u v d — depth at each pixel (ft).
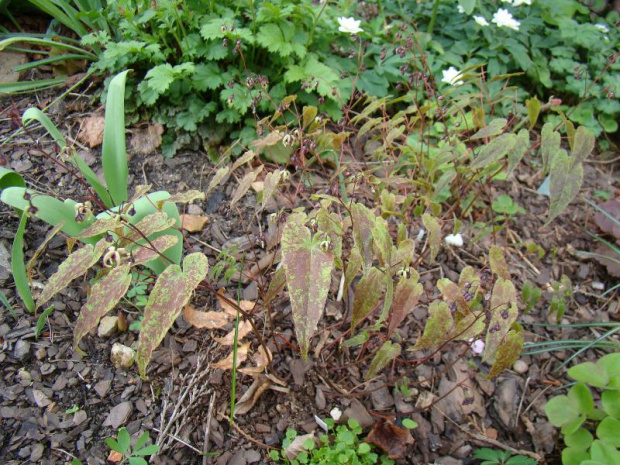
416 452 1.50
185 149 2.13
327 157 2.13
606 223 2.13
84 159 2.06
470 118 2.17
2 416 1.39
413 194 1.86
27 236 1.76
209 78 2.01
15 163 1.97
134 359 1.54
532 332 1.86
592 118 2.59
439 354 1.71
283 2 2.14
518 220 2.25
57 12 2.21
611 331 1.71
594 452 1.32
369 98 1.92
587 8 3.10
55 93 2.25
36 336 1.54
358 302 1.14
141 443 1.31
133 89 2.12
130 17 2.00
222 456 1.41
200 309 1.67
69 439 1.38
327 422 1.47
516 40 2.65
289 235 1.01
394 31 2.33
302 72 2.06
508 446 1.56
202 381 1.53
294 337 1.65
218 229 1.92
